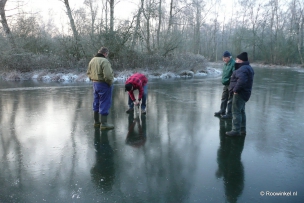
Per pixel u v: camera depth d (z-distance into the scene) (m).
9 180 2.87
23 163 3.29
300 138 4.32
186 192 2.65
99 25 17.17
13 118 5.60
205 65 21.91
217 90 10.23
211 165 3.27
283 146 3.94
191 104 7.27
